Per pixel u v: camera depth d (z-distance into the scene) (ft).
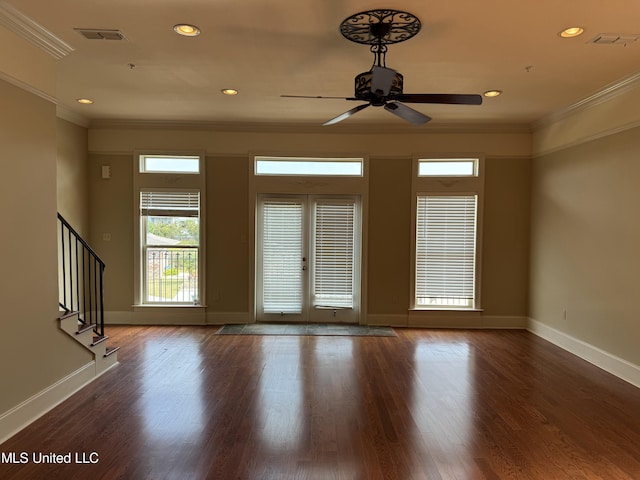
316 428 9.72
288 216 19.97
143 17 9.39
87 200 19.20
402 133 19.42
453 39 10.36
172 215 19.51
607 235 13.93
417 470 8.09
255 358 14.83
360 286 19.83
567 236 16.29
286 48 11.04
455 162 19.77
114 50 11.22
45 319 10.67
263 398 11.38
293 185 19.67
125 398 11.33
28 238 10.14
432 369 13.87
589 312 14.87
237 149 19.45
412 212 19.56
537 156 18.69
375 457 8.54
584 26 9.63
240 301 19.84
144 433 9.44
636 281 12.62
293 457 8.50
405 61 11.82
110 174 19.30
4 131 9.37
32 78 10.25
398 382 12.66
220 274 19.74
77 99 15.76
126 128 19.21
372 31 9.84
